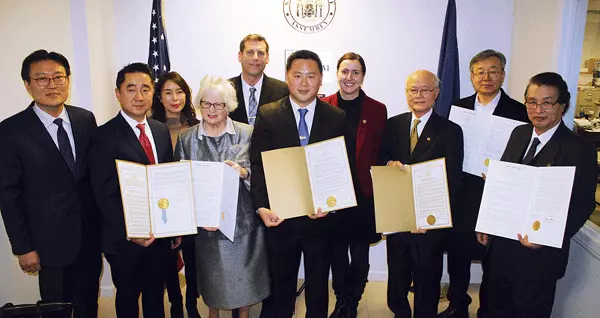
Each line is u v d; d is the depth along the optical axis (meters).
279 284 2.15
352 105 2.54
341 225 2.35
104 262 2.99
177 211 1.96
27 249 1.94
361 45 3.10
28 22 2.63
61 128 2.00
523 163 1.90
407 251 2.35
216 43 3.16
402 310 2.42
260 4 3.10
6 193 1.88
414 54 3.08
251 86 2.72
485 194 1.88
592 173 1.72
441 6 3.01
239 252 2.17
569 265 2.18
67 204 2.00
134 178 1.90
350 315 2.64
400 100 3.14
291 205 2.00
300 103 2.04
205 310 2.82
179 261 2.93
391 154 2.33
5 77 2.63
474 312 2.75
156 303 2.17
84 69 2.72
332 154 1.97
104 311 2.80
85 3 2.66
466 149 2.32
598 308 1.91
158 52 3.09
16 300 2.59
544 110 1.77
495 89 2.34
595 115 2.23
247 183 2.16
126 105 1.98
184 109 2.65
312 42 3.12
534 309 1.85
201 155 2.11
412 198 2.11
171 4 3.12
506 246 1.92
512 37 2.99
